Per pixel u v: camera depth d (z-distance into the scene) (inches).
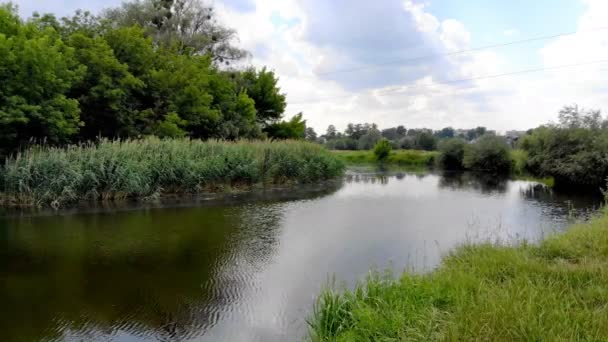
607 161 624.4
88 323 161.8
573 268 167.5
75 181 419.8
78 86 587.8
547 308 125.0
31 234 300.5
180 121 722.8
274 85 1229.1
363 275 218.5
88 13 694.5
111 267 230.7
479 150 1115.9
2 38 423.5
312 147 778.8
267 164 634.2
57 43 516.4
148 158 493.4
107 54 611.8
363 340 124.9
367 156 1583.4
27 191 406.6
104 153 459.5
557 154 727.7
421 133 1815.9
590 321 116.6
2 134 439.5
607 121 705.0
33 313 169.9
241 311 173.6
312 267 233.6
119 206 420.8
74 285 202.2
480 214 422.0
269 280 211.9
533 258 195.2
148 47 727.7
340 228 343.9
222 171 548.7
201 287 201.8
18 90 446.6
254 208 437.1
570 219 375.2
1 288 197.0
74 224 335.6
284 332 154.6
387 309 138.7
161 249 268.5
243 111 1028.5
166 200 467.8
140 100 722.2
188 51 1035.9
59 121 471.5
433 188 695.7
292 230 332.5
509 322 115.5
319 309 160.1
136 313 171.3
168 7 1225.4
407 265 223.8
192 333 154.2
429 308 135.5
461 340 111.0
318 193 585.9
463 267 189.8
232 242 289.6
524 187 722.2
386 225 358.6
